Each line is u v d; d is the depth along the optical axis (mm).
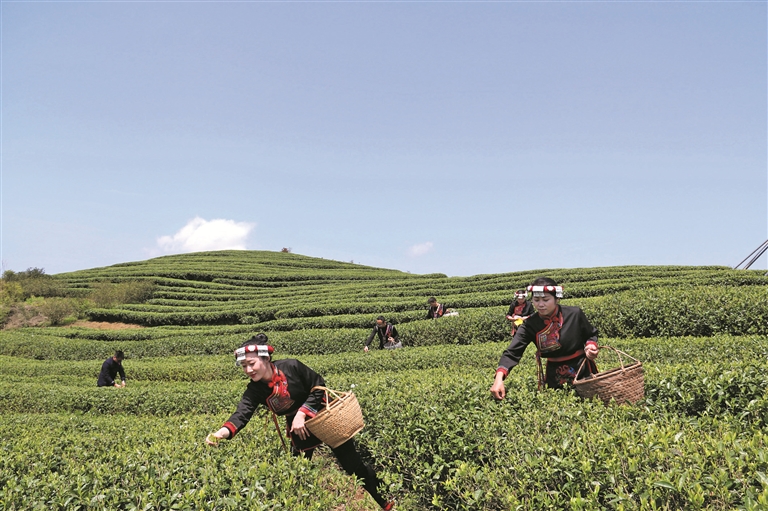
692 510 2943
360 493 5410
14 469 4793
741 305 11766
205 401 10602
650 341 10266
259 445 5273
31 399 12492
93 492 4000
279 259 53562
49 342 23312
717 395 4926
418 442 5230
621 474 3459
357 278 42406
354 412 4656
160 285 38969
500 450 4383
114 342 22672
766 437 3551
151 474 4148
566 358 5402
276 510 3572
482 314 16188
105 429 8172
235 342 20797
